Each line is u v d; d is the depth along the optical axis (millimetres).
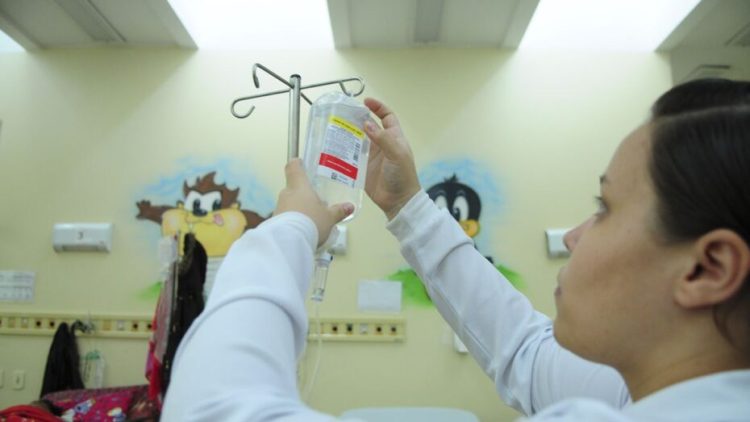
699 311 341
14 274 2211
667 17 2170
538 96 2275
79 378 2092
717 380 315
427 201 747
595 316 394
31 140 2307
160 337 1887
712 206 323
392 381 2104
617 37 2318
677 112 372
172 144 2277
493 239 2172
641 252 364
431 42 2279
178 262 1984
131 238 2223
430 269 734
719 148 326
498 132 2250
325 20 2336
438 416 1841
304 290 461
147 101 2312
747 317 324
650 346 368
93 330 2150
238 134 2273
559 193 2203
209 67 2328
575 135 2244
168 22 2121
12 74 2354
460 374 2104
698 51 2275
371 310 2143
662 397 325
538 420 313
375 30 2158
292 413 322
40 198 2266
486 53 2307
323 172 644
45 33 2217
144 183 2258
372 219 2195
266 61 2322
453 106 2270
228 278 428
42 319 2168
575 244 461
